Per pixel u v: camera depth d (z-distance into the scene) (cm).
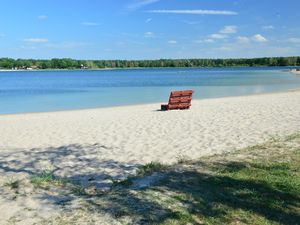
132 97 3512
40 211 600
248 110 1883
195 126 1409
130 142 1148
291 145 1014
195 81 6450
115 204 613
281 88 4378
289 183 696
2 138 1306
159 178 753
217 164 845
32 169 877
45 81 7250
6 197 671
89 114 2055
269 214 570
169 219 552
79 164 909
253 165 825
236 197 635
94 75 11325
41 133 1380
